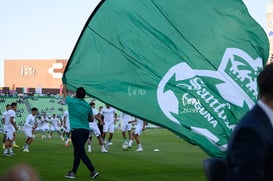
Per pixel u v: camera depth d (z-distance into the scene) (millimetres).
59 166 12367
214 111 7746
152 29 8180
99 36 8078
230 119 7750
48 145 21250
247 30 8375
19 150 18094
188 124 7594
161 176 10352
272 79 2717
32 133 17594
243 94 8023
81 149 9953
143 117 7613
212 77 8039
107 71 7961
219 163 3223
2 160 14008
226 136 7605
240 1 8445
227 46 8266
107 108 18828
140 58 8031
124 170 11430
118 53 8039
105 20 8125
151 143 22406
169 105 7738
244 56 8273
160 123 7578
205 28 8289
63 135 26484
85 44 8031
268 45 8430
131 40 8102
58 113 46969
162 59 8039
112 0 8164
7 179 1688
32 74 64188
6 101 46000
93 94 7836
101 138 17125
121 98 7777
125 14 8188
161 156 15289
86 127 10008
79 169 11633
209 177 3215
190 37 8219
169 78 7914
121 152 16953
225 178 3170
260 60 8320
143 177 10188
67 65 7961
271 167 2547
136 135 17625
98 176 10344
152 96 7789
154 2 8297
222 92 7953
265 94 2748
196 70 8062
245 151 2504
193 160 13977
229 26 8359
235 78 8133
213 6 8383
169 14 8297
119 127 40344
